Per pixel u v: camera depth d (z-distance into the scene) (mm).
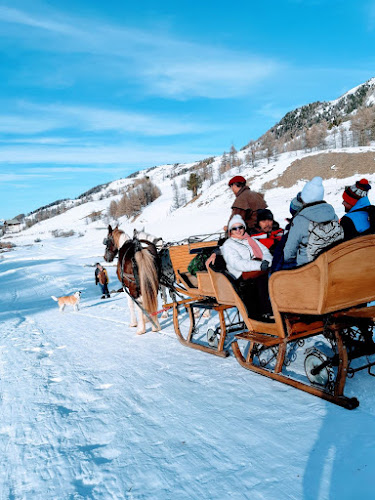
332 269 3641
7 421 4621
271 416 3809
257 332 4922
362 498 2557
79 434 4047
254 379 4797
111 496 2963
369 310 3725
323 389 4027
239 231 5062
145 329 8195
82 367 6348
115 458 3496
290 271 3975
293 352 5410
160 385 5051
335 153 66125
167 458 3367
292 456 3125
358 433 3277
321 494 2652
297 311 4031
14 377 6250
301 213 4074
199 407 4250
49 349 7961
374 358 4836
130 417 4262
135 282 7277
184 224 56250
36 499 3055
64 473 3361
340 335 3832
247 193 6242
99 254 53812
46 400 5117
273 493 2732
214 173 159375
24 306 17312
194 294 6340
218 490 2855
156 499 2852
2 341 9250
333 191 45969
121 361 6375
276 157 114875
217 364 5547
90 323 10633
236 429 3668
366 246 3861
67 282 25578
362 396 3906
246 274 5082
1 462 3717
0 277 37938
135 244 7418
